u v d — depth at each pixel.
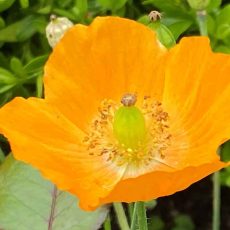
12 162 0.33
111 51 0.29
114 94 0.30
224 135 0.27
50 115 0.29
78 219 0.33
